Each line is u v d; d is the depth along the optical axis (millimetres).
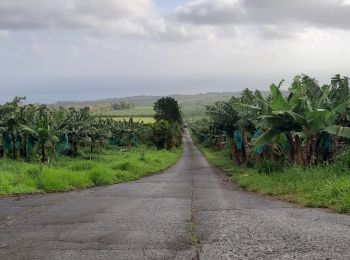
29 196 12055
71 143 33250
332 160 15836
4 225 7434
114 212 8688
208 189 13711
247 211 8328
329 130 14047
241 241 5805
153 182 17109
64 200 10906
